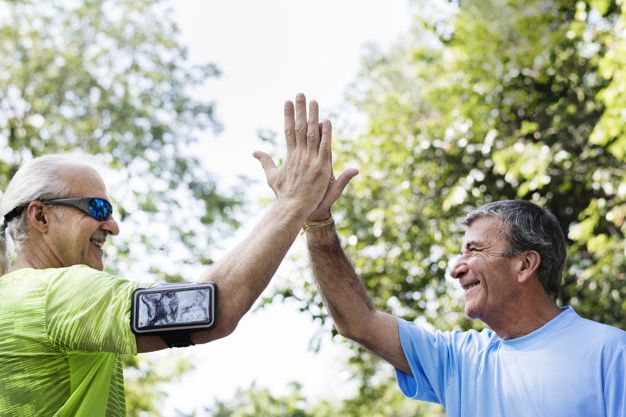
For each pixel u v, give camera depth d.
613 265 7.68
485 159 9.04
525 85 9.28
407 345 3.25
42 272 2.31
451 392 3.16
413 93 10.18
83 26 14.58
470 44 9.55
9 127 13.60
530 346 3.04
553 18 9.49
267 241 2.24
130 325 2.12
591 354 2.93
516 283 3.15
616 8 8.56
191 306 2.11
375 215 8.45
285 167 2.38
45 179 2.45
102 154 13.37
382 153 9.25
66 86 14.22
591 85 8.77
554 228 3.24
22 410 2.22
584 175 8.63
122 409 2.47
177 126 14.77
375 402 11.30
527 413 2.93
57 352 2.24
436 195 9.04
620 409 2.83
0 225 2.53
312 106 2.41
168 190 13.47
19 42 14.20
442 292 8.76
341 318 3.30
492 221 3.21
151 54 15.01
